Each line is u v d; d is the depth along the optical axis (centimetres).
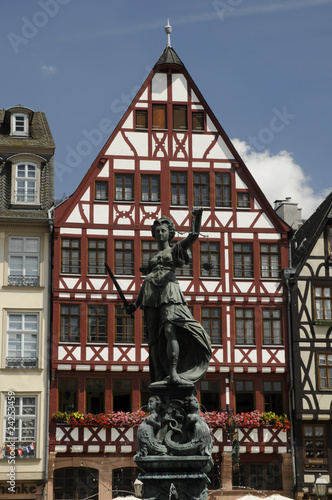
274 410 3194
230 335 3212
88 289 3175
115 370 3128
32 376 3089
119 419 3056
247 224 3303
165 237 1080
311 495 3116
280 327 3247
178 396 1015
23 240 3200
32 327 3141
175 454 987
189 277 3238
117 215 3247
